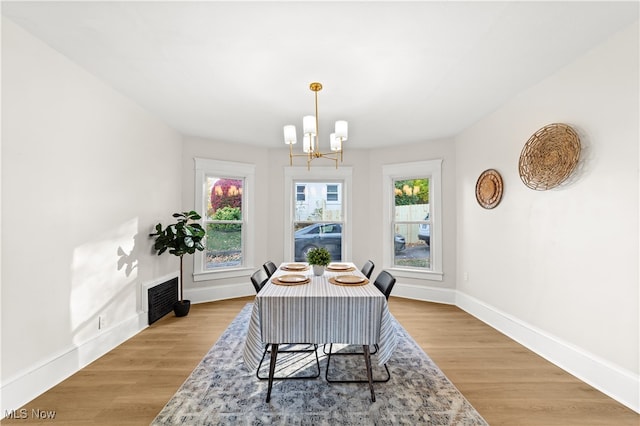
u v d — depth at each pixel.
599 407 1.87
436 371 2.31
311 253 2.76
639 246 1.84
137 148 3.11
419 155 4.46
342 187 4.92
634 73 1.86
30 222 1.96
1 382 1.77
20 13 1.76
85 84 2.41
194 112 3.31
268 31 1.92
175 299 3.79
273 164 4.81
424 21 1.82
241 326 3.27
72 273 2.29
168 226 3.57
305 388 2.08
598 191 2.10
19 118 1.89
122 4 1.69
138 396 1.96
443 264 4.27
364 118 3.49
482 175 3.46
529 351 2.68
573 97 2.29
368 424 1.71
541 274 2.62
